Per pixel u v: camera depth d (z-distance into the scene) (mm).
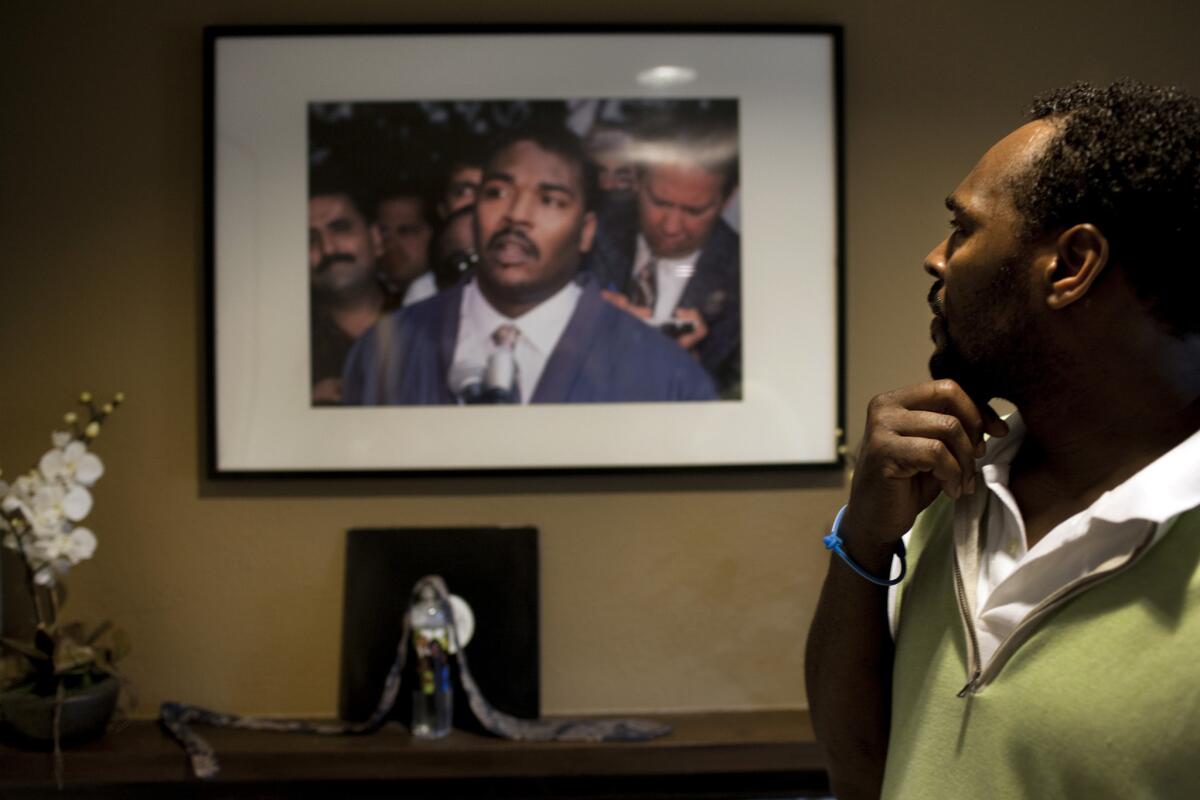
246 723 1792
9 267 1847
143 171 1851
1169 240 592
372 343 1843
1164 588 574
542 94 1823
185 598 1870
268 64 1815
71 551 1660
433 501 1870
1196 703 547
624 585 1884
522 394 1846
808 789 1764
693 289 1848
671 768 1708
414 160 1825
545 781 1746
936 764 673
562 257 1838
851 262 1877
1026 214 639
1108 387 631
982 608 669
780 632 1898
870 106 1872
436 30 1809
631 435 1855
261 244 1830
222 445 1842
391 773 1682
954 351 710
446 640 1751
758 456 1864
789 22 1860
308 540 1871
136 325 1857
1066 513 666
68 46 1836
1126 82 650
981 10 1871
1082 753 581
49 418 1855
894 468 690
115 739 1740
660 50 1828
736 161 1840
